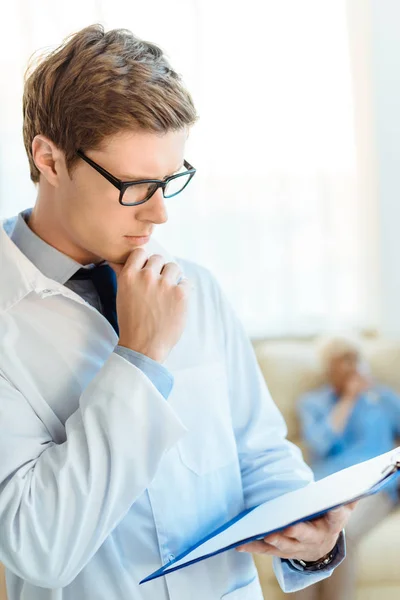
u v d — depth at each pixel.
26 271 1.03
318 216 3.47
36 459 0.96
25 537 0.91
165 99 0.92
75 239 1.02
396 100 3.48
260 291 3.46
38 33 3.12
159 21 3.24
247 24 3.33
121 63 0.92
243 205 3.41
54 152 0.98
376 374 3.16
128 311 0.99
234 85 3.35
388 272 3.55
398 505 2.57
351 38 3.42
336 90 3.43
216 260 3.42
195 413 1.11
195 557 0.91
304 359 3.15
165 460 1.07
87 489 0.92
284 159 3.42
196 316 1.18
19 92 3.14
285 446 1.22
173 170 0.97
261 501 1.14
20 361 1.02
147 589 1.04
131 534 1.04
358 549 2.40
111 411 0.94
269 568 2.38
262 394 1.23
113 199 0.95
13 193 3.18
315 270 3.50
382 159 3.50
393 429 3.08
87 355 1.06
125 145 0.92
